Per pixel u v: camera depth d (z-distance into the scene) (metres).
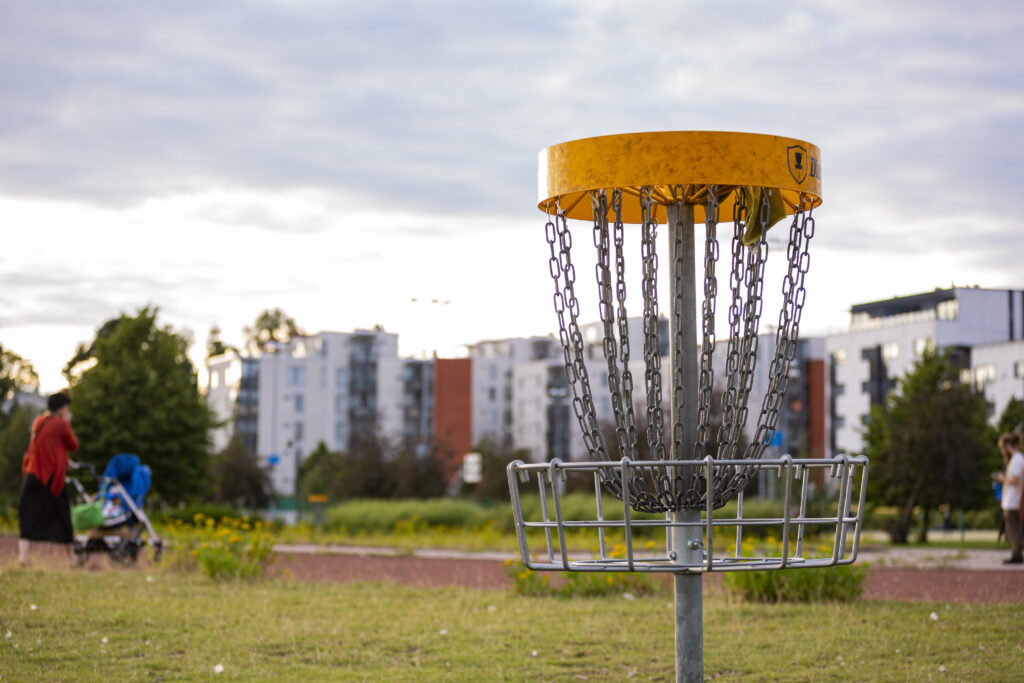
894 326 80.12
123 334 29.22
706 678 6.00
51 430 11.06
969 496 28.05
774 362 4.21
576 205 4.79
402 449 50.56
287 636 7.29
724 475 4.03
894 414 29.50
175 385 29.06
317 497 28.08
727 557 4.26
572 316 4.23
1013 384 71.50
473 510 27.84
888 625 7.66
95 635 7.13
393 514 27.23
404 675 6.07
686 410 4.09
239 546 12.16
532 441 107.44
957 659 6.30
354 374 115.19
